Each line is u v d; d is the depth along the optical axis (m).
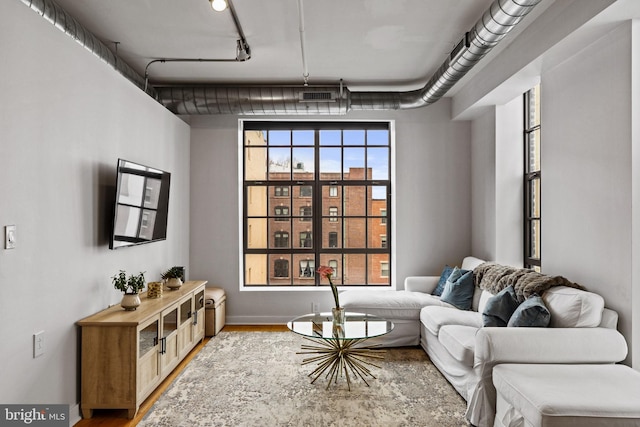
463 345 3.12
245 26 3.56
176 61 4.33
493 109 4.77
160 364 3.38
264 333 5.07
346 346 3.70
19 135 2.35
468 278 4.54
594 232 2.98
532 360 2.64
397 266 5.57
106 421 2.85
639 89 2.62
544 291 3.16
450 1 3.18
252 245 5.87
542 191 3.64
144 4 3.19
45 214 2.58
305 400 3.16
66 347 2.78
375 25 3.56
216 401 3.15
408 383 3.50
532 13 3.21
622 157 2.70
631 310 2.64
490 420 2.71
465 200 5.56
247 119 5.62
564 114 3.33
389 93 5.05
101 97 3.25
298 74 4.75
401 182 5.57
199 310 4.59
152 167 4.27
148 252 4.19
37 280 2.50
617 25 2.71
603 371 2.50
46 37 2.58
